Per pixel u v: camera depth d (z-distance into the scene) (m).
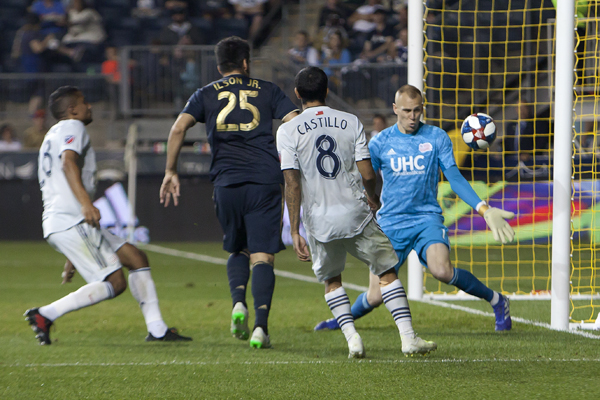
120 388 10.96
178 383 11.23
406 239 15.69
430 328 16.56
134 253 15.35
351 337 13.02
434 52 39.09
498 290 24.53
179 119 14.75
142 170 47.91
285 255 39.72
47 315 14.88
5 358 13.43
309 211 12.87
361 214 12.77
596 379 11.07
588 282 26.02
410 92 15.14
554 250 16.36
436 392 10.39
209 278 29.28
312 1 63.28
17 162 48.53
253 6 66.56
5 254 40.09
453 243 37.91
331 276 13.34
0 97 53.94
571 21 15.91
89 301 14.88
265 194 14.55
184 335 16.23
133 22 65.75
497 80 37.94
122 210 46.56
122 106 50.62
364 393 10.39
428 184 15.61
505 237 12.31
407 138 15.62
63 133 14.65
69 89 15.22
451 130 37.00
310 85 13.23
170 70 50.25
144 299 15.37
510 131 35.41
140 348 14.46
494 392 10.34
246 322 14.61
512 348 13.77
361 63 49.66
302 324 17.72
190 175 47.84
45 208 15.03
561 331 15.91
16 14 67.62
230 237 15.06
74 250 14.69
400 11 53.19
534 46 36.22
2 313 20.09
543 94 36.25
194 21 63.66
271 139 14.84
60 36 62.56
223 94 14.80
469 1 39.62
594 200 19.06
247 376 11.63
